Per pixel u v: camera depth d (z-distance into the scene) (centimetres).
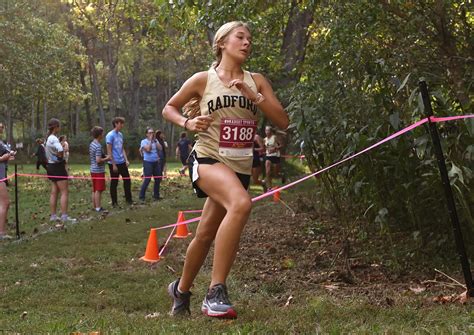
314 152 671
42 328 418
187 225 1000
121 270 688
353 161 629
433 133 443
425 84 443
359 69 661
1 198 927
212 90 402
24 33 2783
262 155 1655
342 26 745
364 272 615
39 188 1844
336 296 507
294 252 732
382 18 728
